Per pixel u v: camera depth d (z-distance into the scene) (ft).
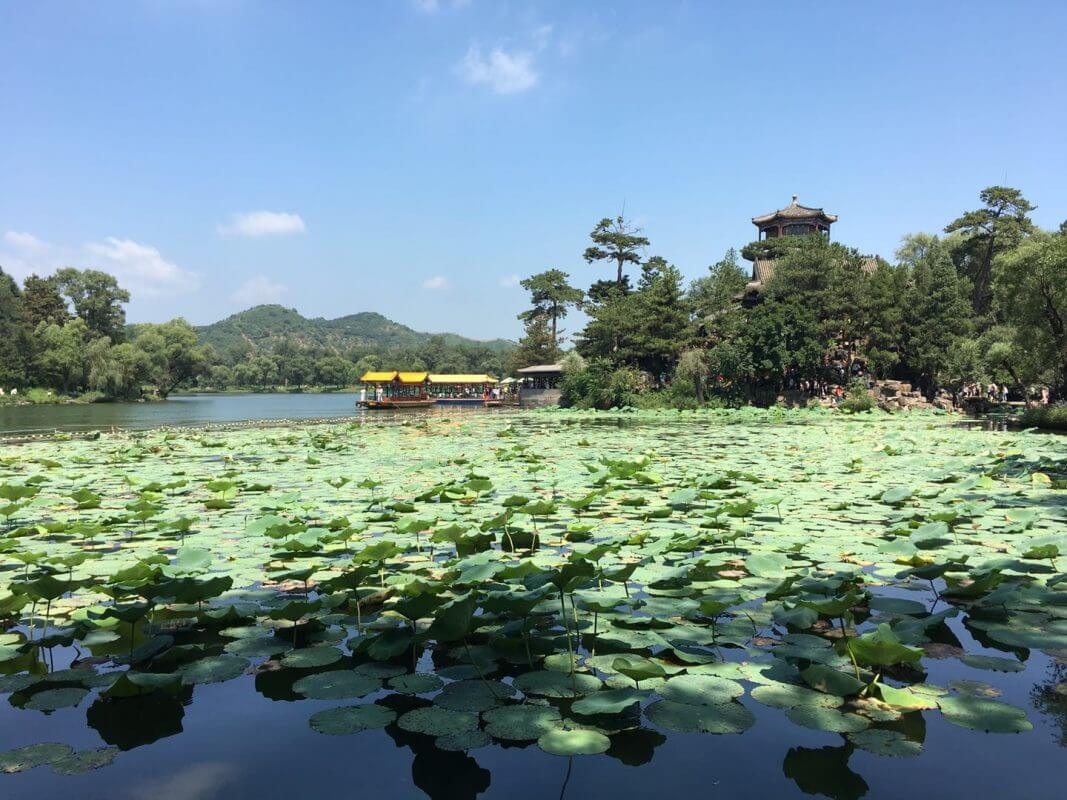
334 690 11.00
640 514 25.98
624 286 207.31
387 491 32.09
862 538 21.53
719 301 151.94
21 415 134.21
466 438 68.59
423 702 10.75
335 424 100.94
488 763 9.00
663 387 148.77
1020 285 88.43
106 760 9.05
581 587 16.94
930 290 135.23
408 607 11.93
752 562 16.65
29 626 14.42
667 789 8.32
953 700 10.41
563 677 11.43
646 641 13.01
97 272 253.85
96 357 206.08
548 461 44.96
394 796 8.17
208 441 60.59
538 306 252.83
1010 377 122.42
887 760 8.95
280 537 20.04
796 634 13.12
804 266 136.67
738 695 10.77
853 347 135.74
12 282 236.63
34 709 10.64
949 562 16.35
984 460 42.65
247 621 14.70
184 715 10.48
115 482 35.83
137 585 15.03
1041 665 12.01
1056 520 23.98
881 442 58.44
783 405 129.90
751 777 8.58
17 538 22.04
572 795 8.18
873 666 11.87
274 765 8.97
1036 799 7.96
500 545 21.27
